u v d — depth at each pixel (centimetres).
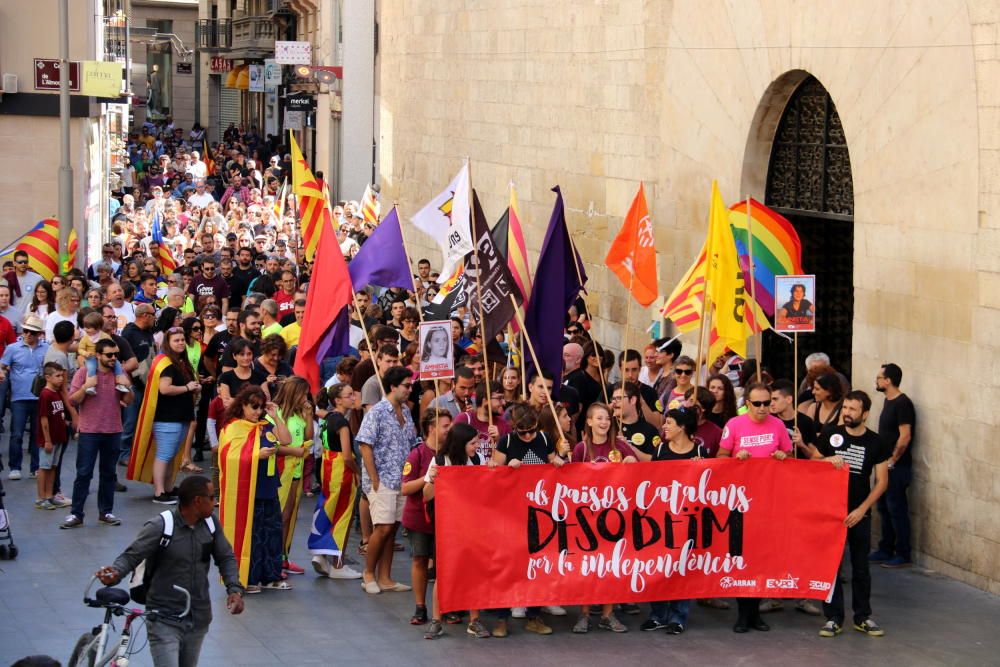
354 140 4744
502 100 2669
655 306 2061
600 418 1234
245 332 1775
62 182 2586
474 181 2828
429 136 3094
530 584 1201
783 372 1892
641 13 2102
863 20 1572
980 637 1224
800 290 1315
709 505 1223
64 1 2573
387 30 3459
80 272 2212
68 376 1638
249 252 2481
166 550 946
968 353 1393
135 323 1839
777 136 1828
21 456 1742
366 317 1925
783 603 1309
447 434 1215
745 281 1509
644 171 2106
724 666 1137
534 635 1215
